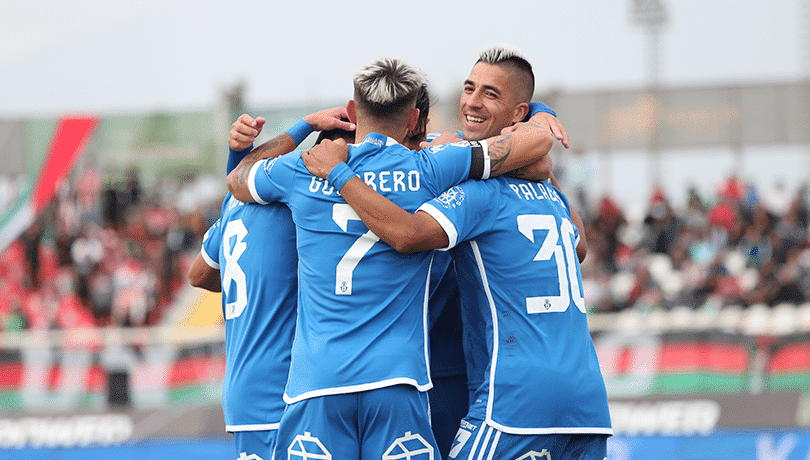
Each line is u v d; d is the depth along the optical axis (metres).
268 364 11.87
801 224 48.53
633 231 53.56
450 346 12.70
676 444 29.56
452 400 12.71
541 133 11.31
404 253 10.62
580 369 11.06
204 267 13.37
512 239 11.09
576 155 52.62
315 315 10.74
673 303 40.91
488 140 11.17
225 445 31.30
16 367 33.25
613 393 30.59
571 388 10.88
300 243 10.99
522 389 10.76
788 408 28.80
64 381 33.06
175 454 31.48
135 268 47.62
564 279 11.32
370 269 10.60
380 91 10.91
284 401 11.00
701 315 32.47
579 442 11.24
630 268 46.97
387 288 10.60
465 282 11.56
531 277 11.05
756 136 51.47
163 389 32.75
